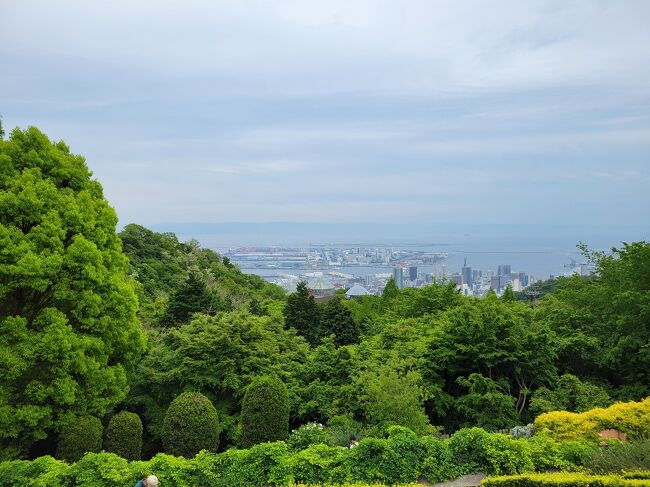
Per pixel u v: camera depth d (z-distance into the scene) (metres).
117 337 16.72
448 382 20.23
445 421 19.45
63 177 16.42
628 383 20.70
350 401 17.30
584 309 22.95
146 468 12.03
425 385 18.55
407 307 30.41
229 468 12.34
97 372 15.70
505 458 12.55
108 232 17.17
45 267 14.59
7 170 15.20
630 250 21.88
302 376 19.58
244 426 15.04
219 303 28.27
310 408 17.88
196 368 18.00
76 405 15.40
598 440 14.09
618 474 11.81
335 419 16.20
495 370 20.03
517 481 11.20
